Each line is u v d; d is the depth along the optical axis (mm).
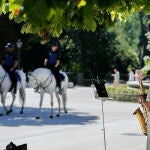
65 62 64250
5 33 52781
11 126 17156
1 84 20750
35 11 2883
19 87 21422
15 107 24906
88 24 4602
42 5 2863
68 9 3658
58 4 2953
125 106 26016
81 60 64688
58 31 4262
